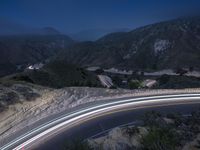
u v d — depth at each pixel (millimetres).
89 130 35594
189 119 37812
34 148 30797
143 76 157750
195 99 49938
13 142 32125
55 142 32188
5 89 46281
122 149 28812
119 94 52094
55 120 38438
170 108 44625
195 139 30406
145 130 32688
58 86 71188
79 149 28547
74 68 110438
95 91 52875
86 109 43000
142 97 50406
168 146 27609
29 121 37938
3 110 40031
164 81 105062
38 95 47750
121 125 37188
